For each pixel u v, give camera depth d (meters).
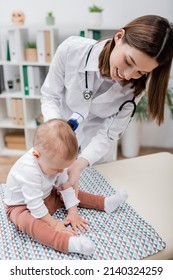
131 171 1.36
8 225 1.00
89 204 1.08
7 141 2.66
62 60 1.12
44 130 0.90
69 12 2.31
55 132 0.88
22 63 2.24
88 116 1.30
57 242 0.86
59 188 1.06
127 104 1.14
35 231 0.89
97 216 1.04
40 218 0.93
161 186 1.24
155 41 0.78
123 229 0.97
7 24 2.32
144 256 0.88
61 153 0.87
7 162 2.50
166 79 0.96
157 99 1.01
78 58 1.08
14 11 2.26
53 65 1.16
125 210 1.08
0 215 1.05
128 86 1.09
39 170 0.93
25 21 2.38
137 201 1.14
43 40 2.18
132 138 2.50
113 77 0.94
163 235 0.97
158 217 1.06
